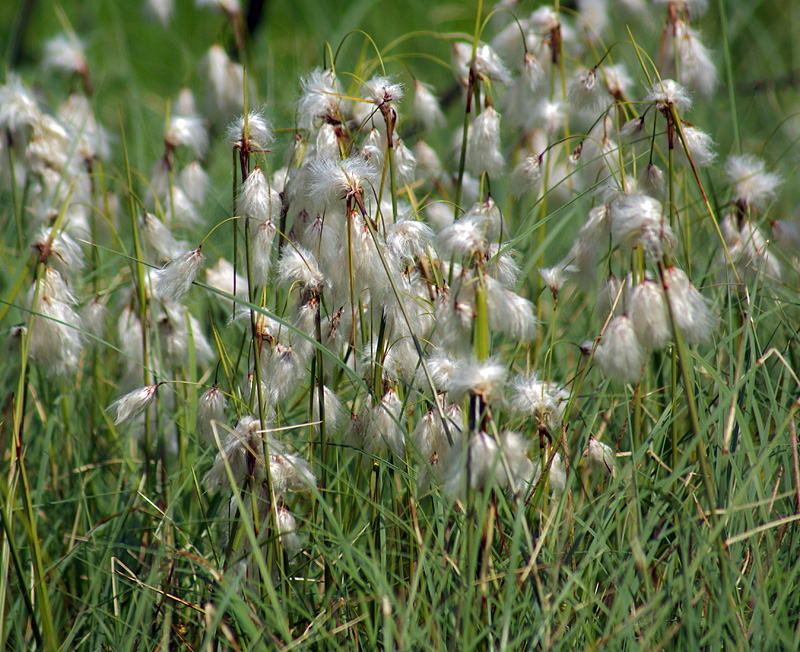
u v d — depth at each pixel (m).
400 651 2.02
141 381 2.24
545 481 2.09
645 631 2.05
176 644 2.13
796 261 2.23
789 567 2.08
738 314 2.21
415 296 2.09
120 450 2.27
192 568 2.13
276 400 2.08
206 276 2.24
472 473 2.00
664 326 2.02
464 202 2.26
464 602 2.04
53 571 2.15
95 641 2.12
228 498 2.16
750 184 2.19
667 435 2.18
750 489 2.10
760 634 2.04
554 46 2.28
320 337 2.07
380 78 2.10
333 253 2.07
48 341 2.12
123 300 2.26
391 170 2.09
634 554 2.03
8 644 2.13
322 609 2.08
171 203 2.30
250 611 2.06
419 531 2.10
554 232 2.25
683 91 2.11
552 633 2.06
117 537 2.18
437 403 2.04
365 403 2.10
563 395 2.13
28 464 2.26
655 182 2.12
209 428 2.10
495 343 2.30
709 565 2.06
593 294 2.26
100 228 2.35
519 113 2.26
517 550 2.02
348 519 2.12
